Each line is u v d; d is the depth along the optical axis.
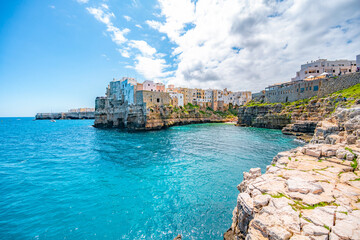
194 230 11.14
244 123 83.62
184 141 43.03
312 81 55.16
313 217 5.81
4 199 14.98
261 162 24.64
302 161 11.34
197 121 102.44
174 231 11.08
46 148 36.56
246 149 32.75
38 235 10.71
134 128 65.19
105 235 10.77
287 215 6.06
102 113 81.50
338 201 6.69
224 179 18.81
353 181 8.13
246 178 11.75
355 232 4.91
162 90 88.19
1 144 42.09
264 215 6.30
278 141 40.06
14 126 103.56
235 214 8.77
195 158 27.36
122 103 75.81
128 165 24.11
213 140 44.19
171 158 27.50
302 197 7.03
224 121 113.12
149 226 11.55
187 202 14.31
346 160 10.78
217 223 11.74
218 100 131.00
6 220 12.09
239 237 7.64
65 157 28.72
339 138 15.34
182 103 104.19
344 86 45.97
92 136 53.56
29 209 13.49
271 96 77.69
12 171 22.05
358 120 15.27
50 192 16.27
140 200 14.73
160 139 46.31
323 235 5.03
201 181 18.34
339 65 72.38
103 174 20.78
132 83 73.44
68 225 11.65
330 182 8.27
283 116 60.38
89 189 16.86
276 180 8.91
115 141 43.81
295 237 5.09
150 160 26.47
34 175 20.61
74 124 117.50
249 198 7.80
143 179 19.09
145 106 63.72
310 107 49.94
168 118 74.38
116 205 14.02
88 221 12.06
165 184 17.72
